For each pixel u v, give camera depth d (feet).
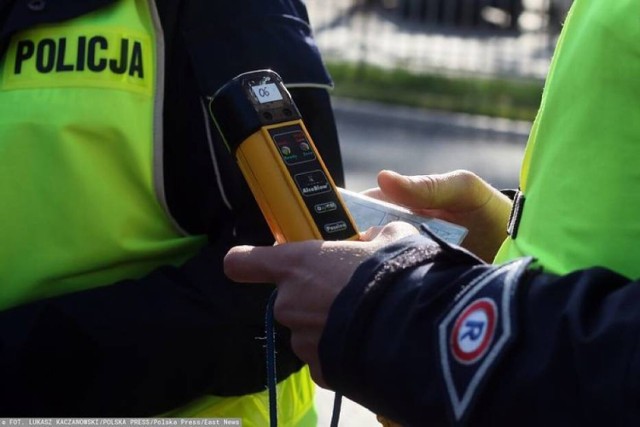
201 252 5.91
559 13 41.29
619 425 2.93
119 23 5.80
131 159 5.71
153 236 5.91
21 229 5.74
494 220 4.86
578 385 3.02
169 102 5.81
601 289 3.19
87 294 5.73
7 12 5.90
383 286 3.43
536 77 37.17
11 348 5.66
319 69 5.97
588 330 3.06
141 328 5.66
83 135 5.67
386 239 3.67
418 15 42.01
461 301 3.30
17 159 5.71
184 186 5.89
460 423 3.14
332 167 6.04
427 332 3.30
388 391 3.32
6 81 5.82
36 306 5.71
